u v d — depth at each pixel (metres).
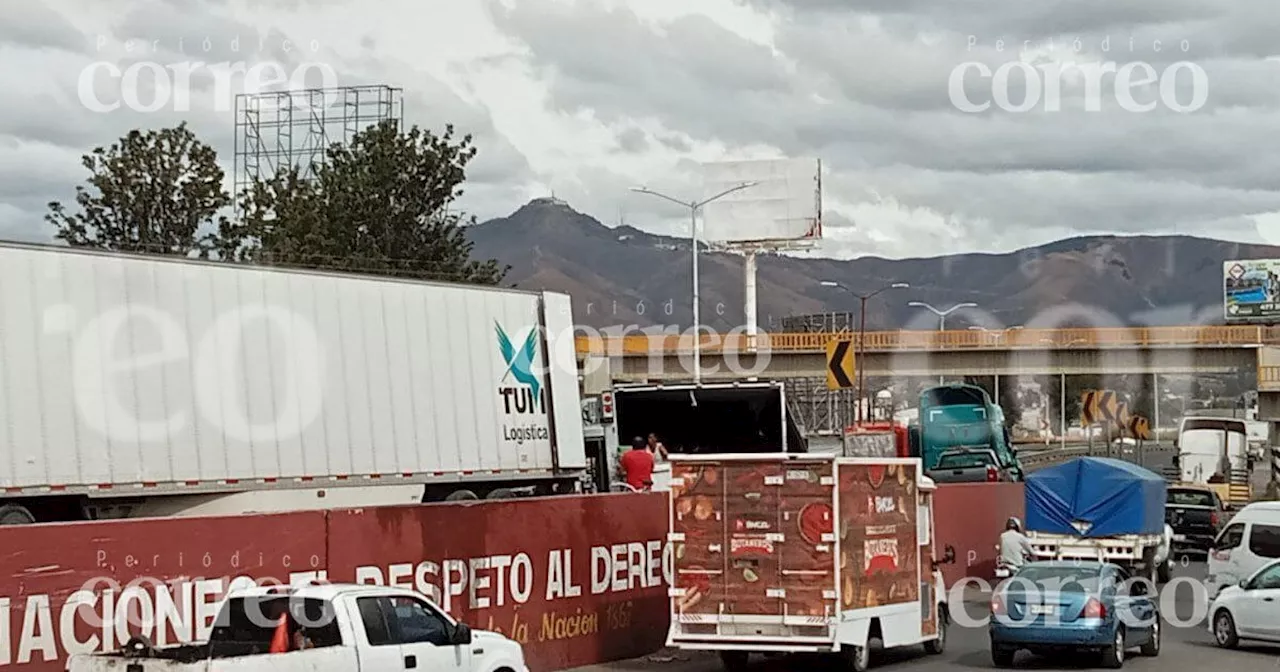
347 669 13.66
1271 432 83.25
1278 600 24.34
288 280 25.16
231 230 44.19
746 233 91.31
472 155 47.84
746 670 22.19
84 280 21.94
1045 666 22.75
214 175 43.56
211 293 23.81
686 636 21.33
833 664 22.55
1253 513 31.95
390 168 45.97
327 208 45.41
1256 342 79.25
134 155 42.47
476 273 47.78
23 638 14.63
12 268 21.03
